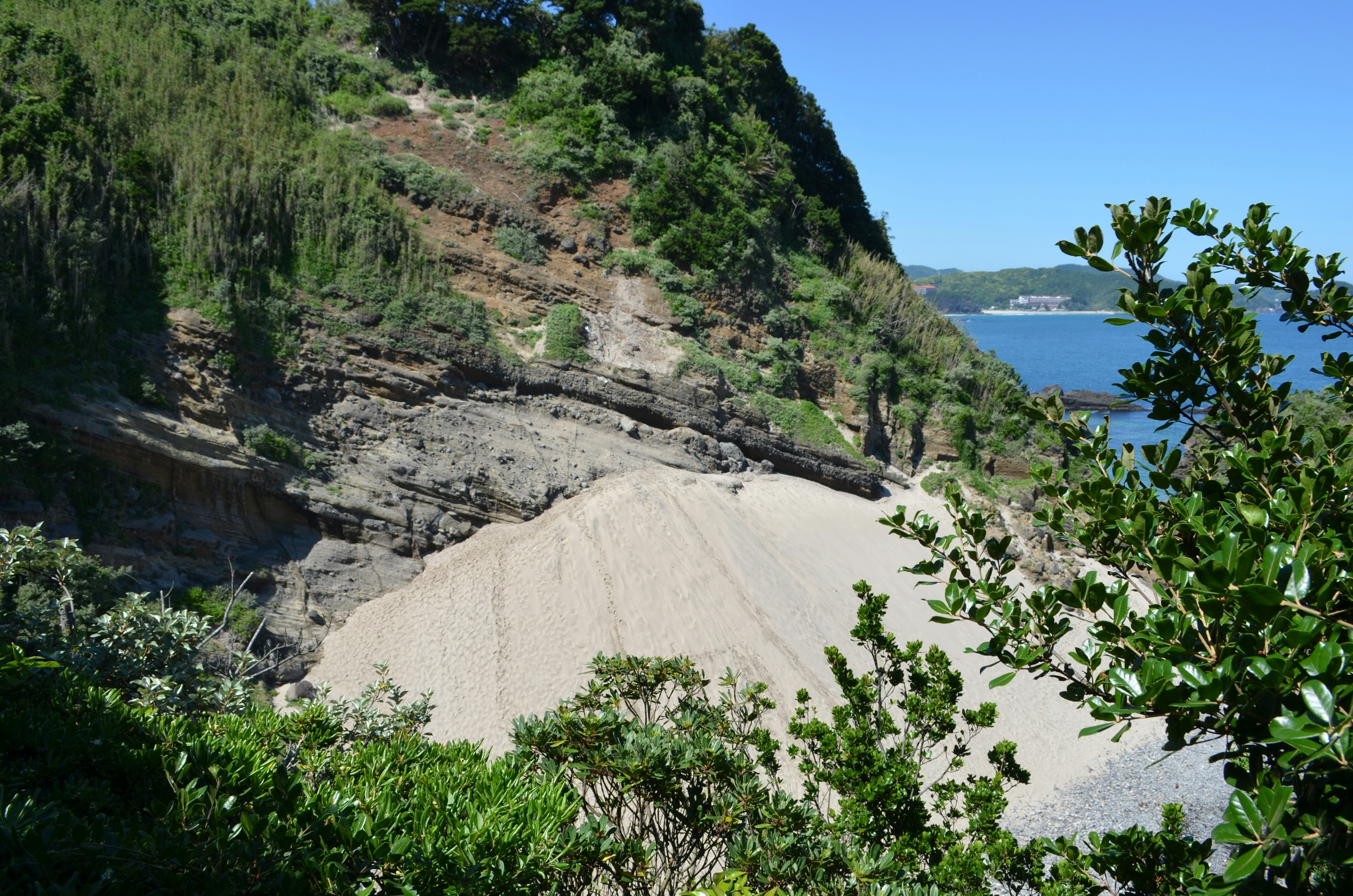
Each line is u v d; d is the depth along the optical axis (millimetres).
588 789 9703
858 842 9312
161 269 31609
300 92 43875
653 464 39469
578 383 39562
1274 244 7117
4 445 25094
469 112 49250
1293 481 5508
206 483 29172
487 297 40500
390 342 35125
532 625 29844
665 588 32438
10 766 7168
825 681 30938
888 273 56906
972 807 10828
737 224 49031
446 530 33281
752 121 59094
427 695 13562
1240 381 6738
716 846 9680
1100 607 5645
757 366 46781
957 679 11766
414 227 40031
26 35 34469
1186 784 28125
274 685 27031
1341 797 4039
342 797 6719
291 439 31578
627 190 48594
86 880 5441
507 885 6637
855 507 44031
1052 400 7375
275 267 34250
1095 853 7855
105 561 26141
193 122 36688
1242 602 3885
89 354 28406
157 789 7484
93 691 9086
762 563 35750
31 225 28422
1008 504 47938
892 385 50594
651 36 57531
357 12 52062
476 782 8062
